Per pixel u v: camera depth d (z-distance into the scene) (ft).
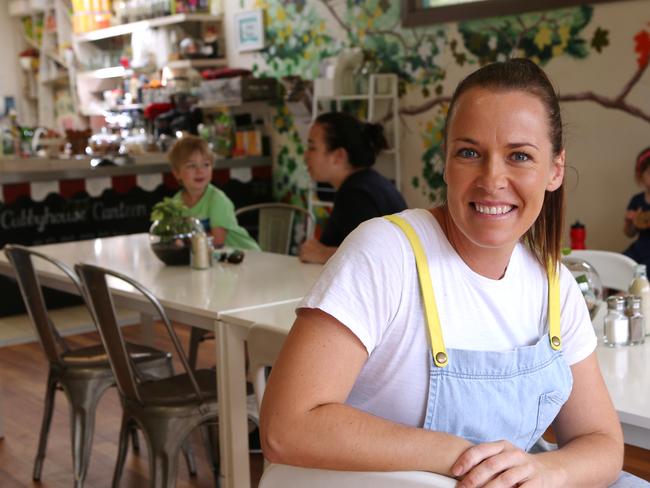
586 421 4.90
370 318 4.23
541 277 4.79
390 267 4.31
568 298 4.86
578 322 4.89
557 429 5.04
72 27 29.22
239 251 11.64
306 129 22.18
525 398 4.53
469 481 4.09
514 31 16.83
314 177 11.50
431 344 4.34
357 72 19.79
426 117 18.90
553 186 4.54
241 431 8.70
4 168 19.94
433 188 18.97
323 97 20.17
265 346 6.74
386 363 4.38
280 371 4.18
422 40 18.70
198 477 10.91
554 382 4.65
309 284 9.96
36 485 10.85
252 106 24.08
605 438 4.82
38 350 17.16
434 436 4.18
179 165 13.55
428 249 4.42
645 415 5.29
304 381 4.12
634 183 15.24
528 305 4.70
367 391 4.44
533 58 16.58
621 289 9.50
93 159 21.08
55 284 11.23
